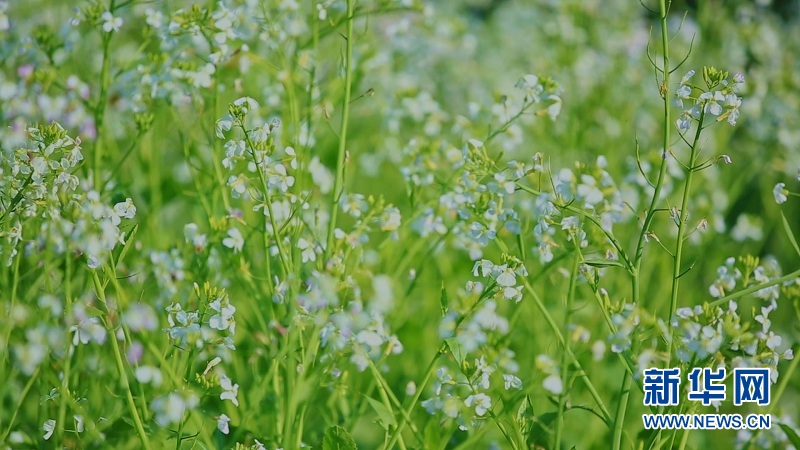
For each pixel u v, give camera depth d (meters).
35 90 2.57
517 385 2.37
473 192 2.41
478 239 2.41
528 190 2.38
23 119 2.51
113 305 2.35
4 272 2.44
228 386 2.36
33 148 2.36
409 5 2.61
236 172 2.60
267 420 2.53
